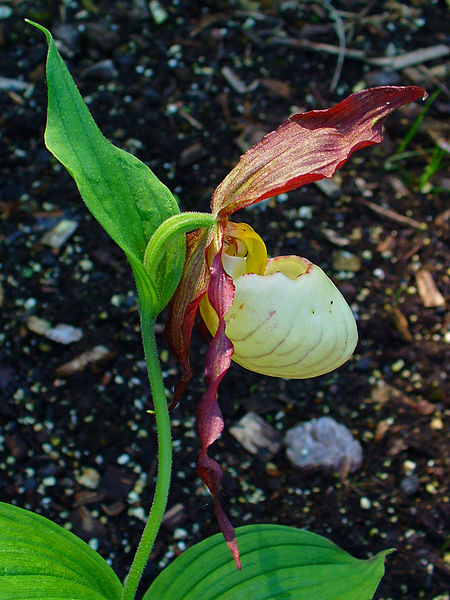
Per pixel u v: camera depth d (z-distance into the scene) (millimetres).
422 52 709
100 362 509
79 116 271
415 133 657
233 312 303
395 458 493
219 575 356
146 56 666
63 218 571
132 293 541
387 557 454
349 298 557
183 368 307
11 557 309
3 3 680
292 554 364
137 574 324
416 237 595
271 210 594
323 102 658
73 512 457
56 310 529
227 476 478
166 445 303
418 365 534
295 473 483
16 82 640
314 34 704
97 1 691
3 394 494
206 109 639
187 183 597
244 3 712
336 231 590
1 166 597
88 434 486
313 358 309
